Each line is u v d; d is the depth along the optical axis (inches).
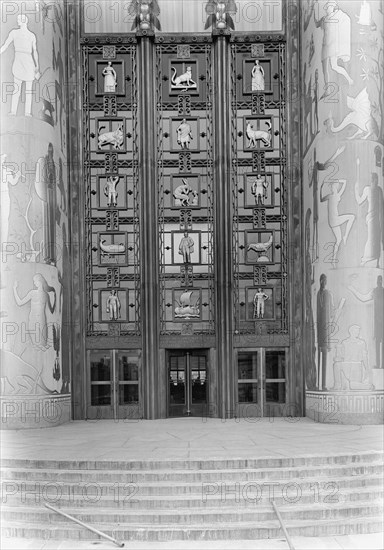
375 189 571.8
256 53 652.7
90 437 491.8
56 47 611.8
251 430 526.6
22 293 554.3
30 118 566.6
